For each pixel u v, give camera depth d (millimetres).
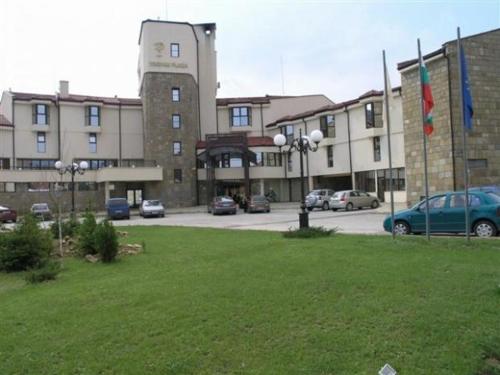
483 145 20422
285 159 45625
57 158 43750
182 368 4234
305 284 6840
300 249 10172
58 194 26969
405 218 14016
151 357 4461
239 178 44031
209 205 36219
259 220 25844
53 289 7473
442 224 13266
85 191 41125
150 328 5191
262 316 5484
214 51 48594
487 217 12562
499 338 4840
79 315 5770
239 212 35406
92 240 11094
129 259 10344
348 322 5266
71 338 4980
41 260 10172
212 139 40969
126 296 6598
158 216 33062
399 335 4906
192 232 16984
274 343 4754
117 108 46031
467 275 7133
